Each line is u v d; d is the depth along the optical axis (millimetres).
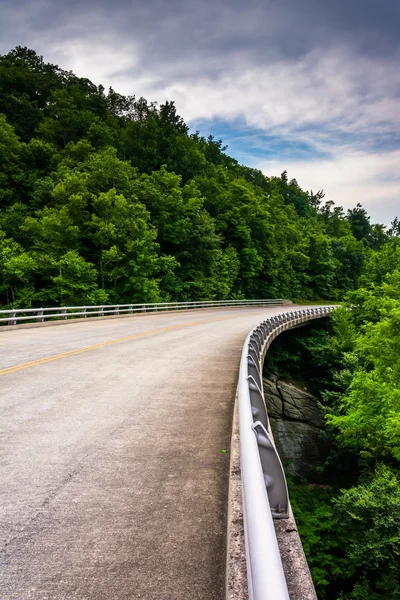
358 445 17109
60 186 39375
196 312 37469
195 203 53281
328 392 24578
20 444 4914
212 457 4578
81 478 4008
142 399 7184
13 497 3609
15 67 91875
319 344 34906
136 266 39094
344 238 108250
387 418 14008
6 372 9156
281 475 2930
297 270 83500
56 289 36750
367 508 10938
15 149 56750
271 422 24016
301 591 2164
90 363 10633
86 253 40469
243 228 63969
